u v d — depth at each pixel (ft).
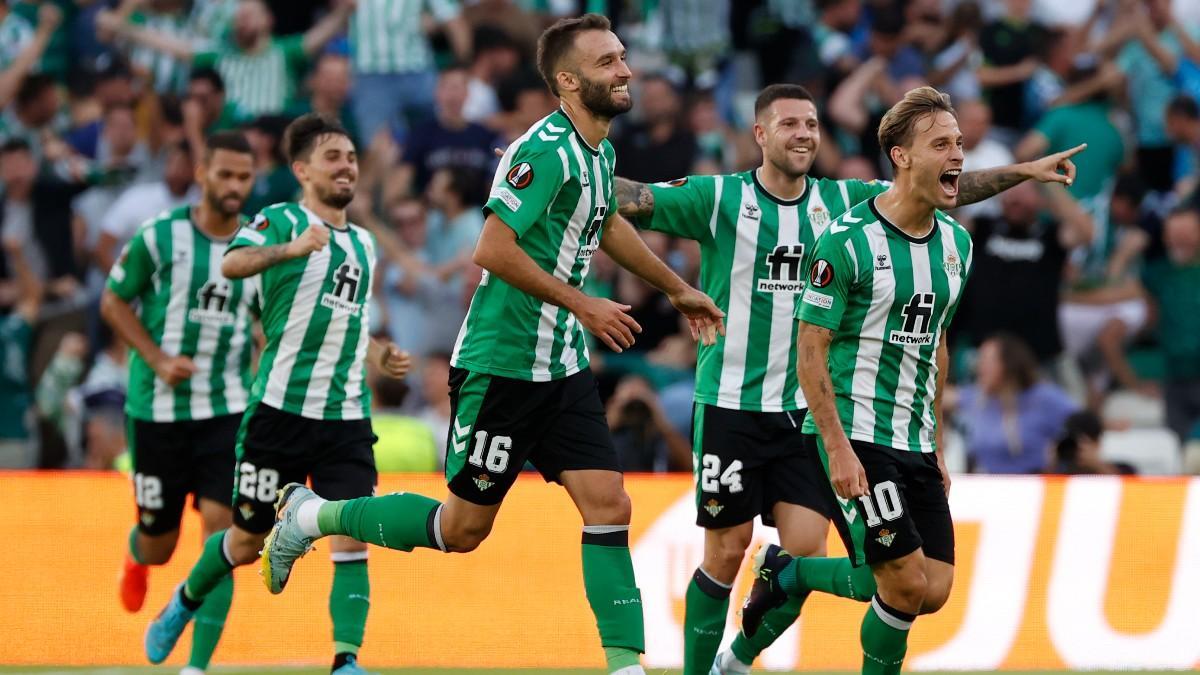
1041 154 132.67
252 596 83.97
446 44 142.72
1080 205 131.13
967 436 111.14
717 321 59.47
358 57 138.92
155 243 76.43
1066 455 103.55
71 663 84.07
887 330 56.39
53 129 140.77
